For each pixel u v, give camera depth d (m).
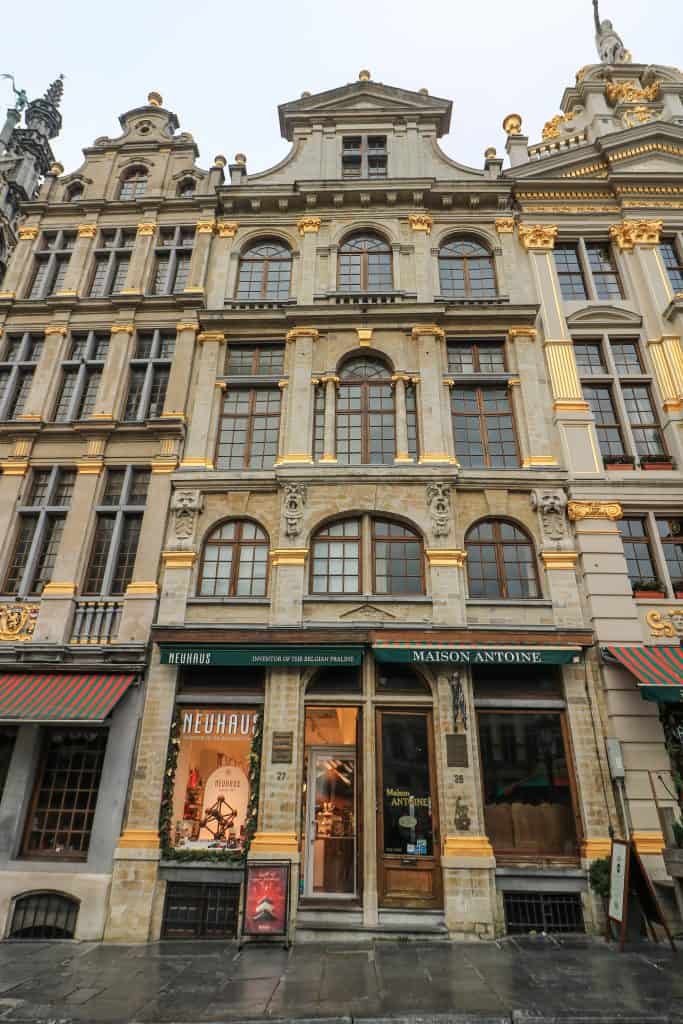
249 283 17.12
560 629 12.11
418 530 13.30
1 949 9.59
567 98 20.56
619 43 21.81
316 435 14.76
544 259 16.77
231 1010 6.75
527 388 14.90
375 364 15.73
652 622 12.43
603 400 15.23
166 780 11.22
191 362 15.50
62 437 14.80
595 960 8.63
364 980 7.82
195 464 14.20
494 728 11.68
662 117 19.34
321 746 11.67
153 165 19.11
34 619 12.88
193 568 13.10
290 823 10.75
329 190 17.52
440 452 14.01
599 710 11.62
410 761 11.39
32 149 30.72
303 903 10.55
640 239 16.84
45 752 11.80
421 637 11.80
